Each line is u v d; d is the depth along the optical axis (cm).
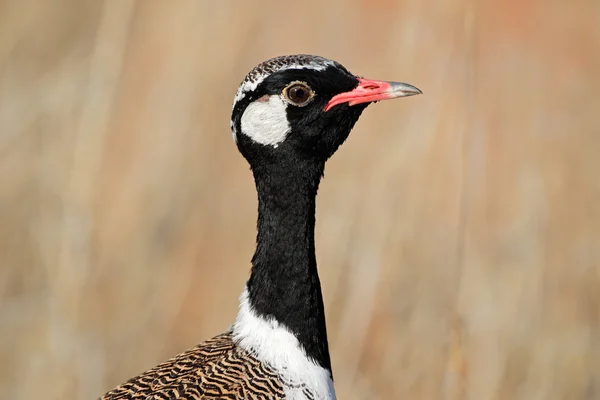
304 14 1623
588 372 1078
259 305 749
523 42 2006
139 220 1199
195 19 1387
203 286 1191
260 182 766
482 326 1066
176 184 1252
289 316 744
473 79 1025
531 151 1448
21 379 998
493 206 1313
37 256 1095
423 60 1453
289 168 757
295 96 752
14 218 1158
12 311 1067
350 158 1283
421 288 1140
